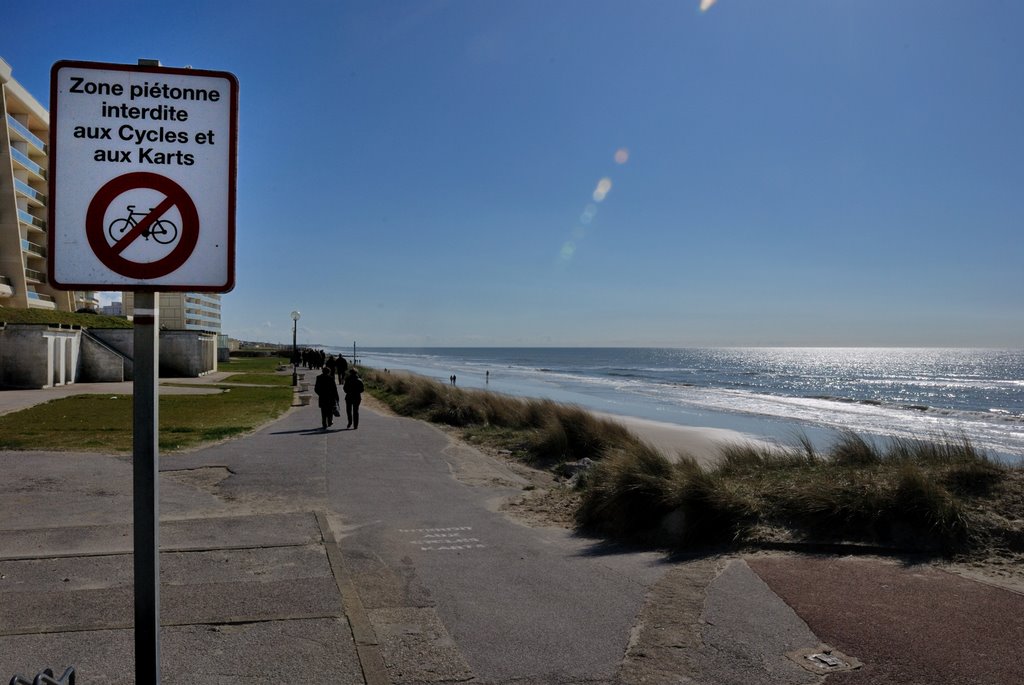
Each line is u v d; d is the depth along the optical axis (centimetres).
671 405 3606
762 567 585
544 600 521
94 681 373
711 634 451
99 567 572
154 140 243
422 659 420
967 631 446
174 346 4409
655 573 584
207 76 247
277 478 1034
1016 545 612
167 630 446
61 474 1002
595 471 957
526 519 804
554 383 5675
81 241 238
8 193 5009
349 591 521
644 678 396
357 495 926
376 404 2552
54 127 238
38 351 3045
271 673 390
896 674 391
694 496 693
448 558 638
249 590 522
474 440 1545
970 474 742
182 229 244
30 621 457
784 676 393
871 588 528
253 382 3831
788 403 3878
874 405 3853
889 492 671
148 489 240
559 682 392
